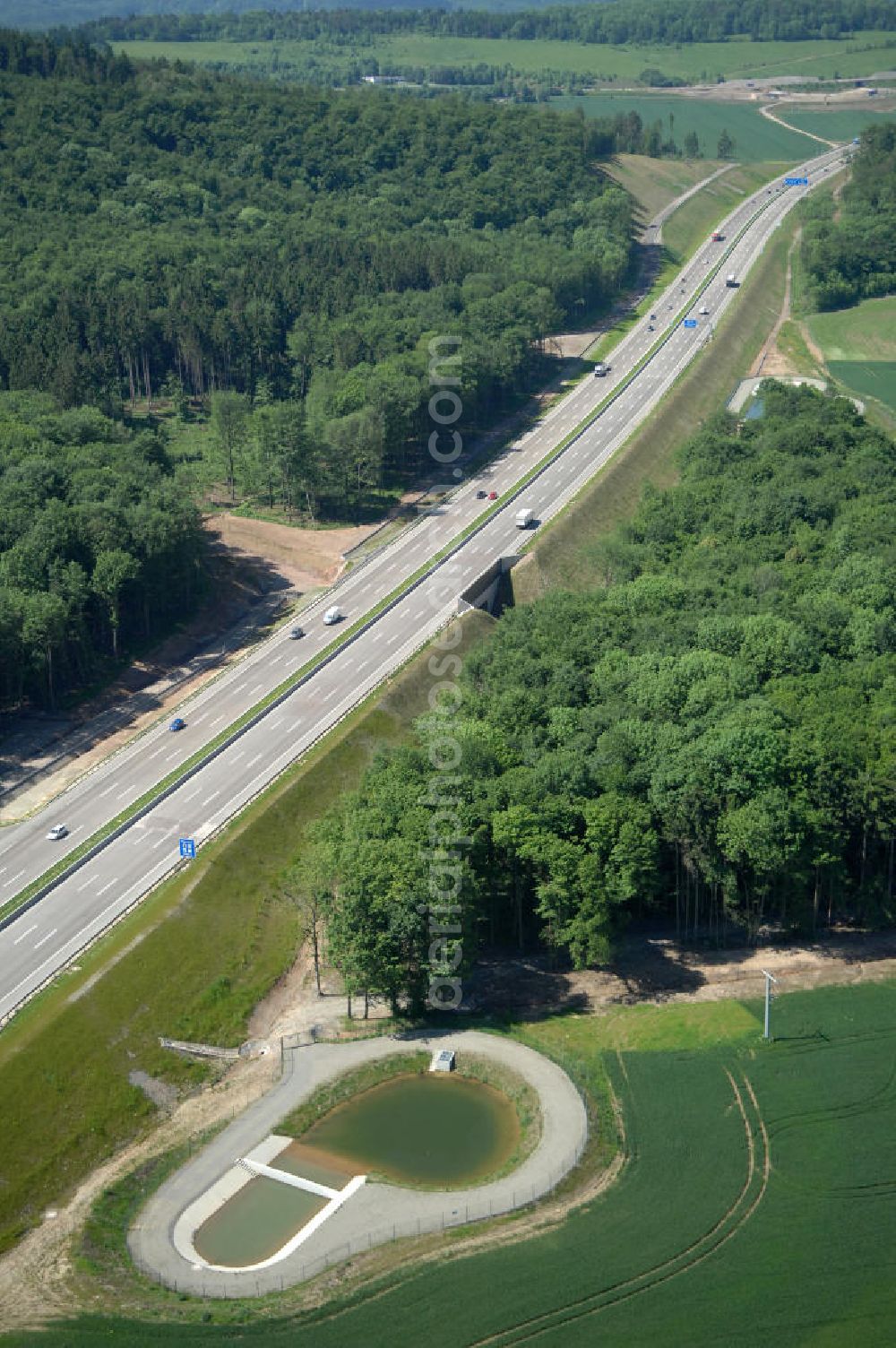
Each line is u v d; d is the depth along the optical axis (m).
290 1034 181.00
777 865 186.75
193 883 197.25
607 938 185.62
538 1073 171.88
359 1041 179.25
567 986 190.12
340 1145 163.12
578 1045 177.75
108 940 187.38
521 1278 143.25
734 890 194.12
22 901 196.62
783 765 195.12
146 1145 164.62
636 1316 138.75
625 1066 174.00
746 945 199.25
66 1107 164.62
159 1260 147.50
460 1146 162.25
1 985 180.00
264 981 189.00
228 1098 170.88
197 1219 153.12
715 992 187.75
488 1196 154.12
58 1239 150.50
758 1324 137.62
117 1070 170.62
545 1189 155.00
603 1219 150.88
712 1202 153.00
